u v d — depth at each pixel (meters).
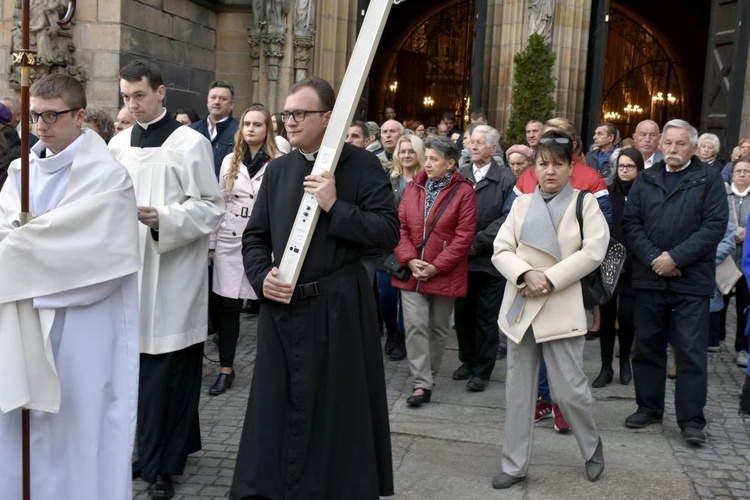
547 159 4.31
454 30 24.53
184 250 4.18
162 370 4.07
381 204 3.37
